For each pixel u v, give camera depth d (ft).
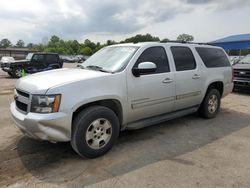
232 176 10.54
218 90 20.53
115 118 12.58
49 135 10.64
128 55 13.87
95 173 10.66
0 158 11.95
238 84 31.68
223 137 15.40
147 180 10.14
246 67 31.01
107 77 12.23
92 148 11.87
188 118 19.54
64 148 13.17
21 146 13.41
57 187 9.58
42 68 55.93
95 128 11.87
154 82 14.19
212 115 19.52
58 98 10.60
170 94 15.29
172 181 10.09
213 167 11.34
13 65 53.47
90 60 15.83
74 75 12.18
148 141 14.49
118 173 10.69
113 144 12.79
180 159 12.14
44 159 11.91
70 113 10.85
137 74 13.25
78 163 11.54
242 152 13.10
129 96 13.10
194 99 17.40
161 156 12.46
